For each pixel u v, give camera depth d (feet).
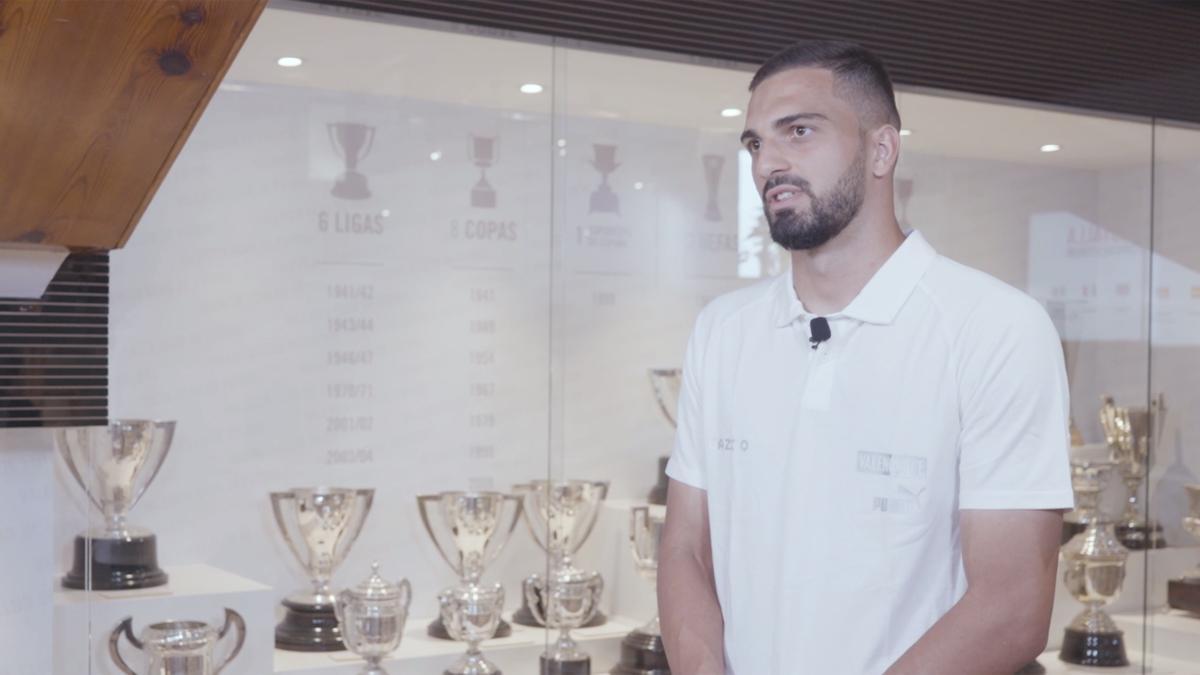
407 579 8.70
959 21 10.43
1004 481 5.67
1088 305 10.94
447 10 8.67
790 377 6.24
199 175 8.11
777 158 5.99
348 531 8.52
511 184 9.00
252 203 8.27
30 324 7.06
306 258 8.41
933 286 6.01
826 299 6.19
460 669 8.85
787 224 5.98
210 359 8.13
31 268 6.87
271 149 8.31
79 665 7.69
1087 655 10.82
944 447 5.88
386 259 8.64
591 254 9.26
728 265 9.74
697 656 6.12
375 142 8.59
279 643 8.32
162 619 7.95
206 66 5.35
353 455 8.54
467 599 8.86
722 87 9.64
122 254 7.89
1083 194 10.96
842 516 6.01
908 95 10.27
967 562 5.74
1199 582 11.25
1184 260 11.32
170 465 8.00
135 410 7.89
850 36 10.00
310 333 8.43
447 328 8.82
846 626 5.95
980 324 5.81
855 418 6.02
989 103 10.57
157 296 7.98
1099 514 10.93
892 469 5.92
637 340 9.43
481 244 8.92
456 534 8.84
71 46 5.05
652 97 9.43
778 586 6.13
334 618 8.48
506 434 9.00
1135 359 11.10
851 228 6.04
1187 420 11.30
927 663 5.49
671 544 6.66
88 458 7.72
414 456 8.72
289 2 8.30
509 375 9.02
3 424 7.00
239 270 8.22
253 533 8.25
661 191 9.48
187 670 8.00
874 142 6.09
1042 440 5.68
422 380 8.75
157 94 5.42
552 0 8.99
